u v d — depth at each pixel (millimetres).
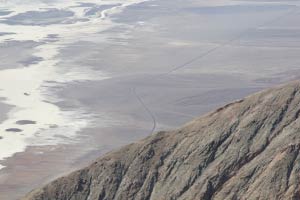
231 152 147875
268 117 148750
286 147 137375
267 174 135125
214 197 141750
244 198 135750
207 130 156125
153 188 154375
